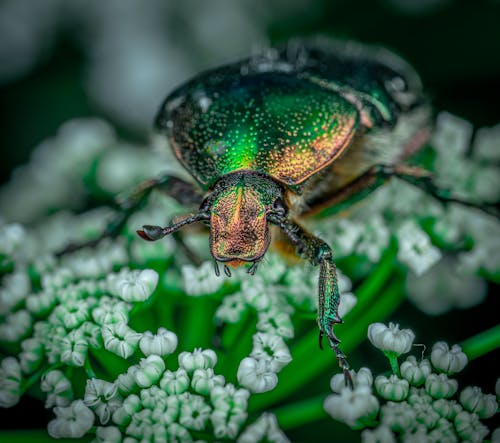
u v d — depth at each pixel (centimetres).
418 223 9
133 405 8
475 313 9
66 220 10
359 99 9
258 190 8
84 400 8
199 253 9
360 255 9
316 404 8
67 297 9
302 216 9
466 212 9
